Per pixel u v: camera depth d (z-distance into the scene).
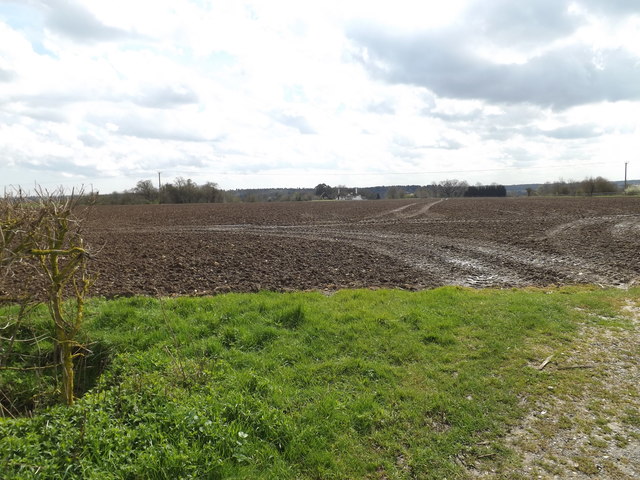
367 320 7.63
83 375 6.62
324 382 5.66
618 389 5.53
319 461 4.16
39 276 5.73
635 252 16.22
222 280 11.84
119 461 3.79
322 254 16.94
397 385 5.59
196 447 4.03
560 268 13.93
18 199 4.37
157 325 7.47
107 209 51.12
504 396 5.34
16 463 3.58
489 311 8.35
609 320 8.09
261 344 6.88
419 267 14.43
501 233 23.47
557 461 4.20
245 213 42.44
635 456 4.25
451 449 4.37
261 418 4.55
